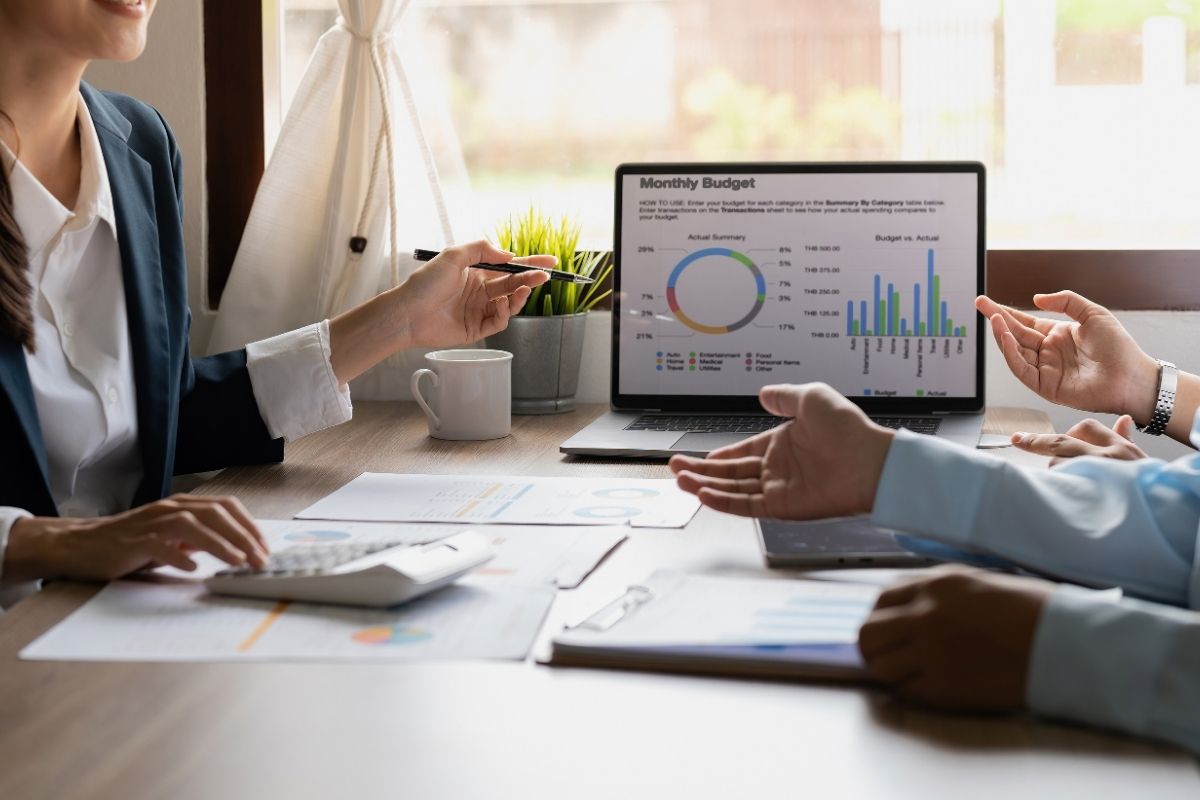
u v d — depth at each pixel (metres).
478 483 1.20
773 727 0.62
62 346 1.25
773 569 0.89
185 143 1.85
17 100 1.23
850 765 0.58
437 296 1.41
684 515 1.06
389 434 1.49
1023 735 0.62
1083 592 0.67
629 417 1.52
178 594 0.85
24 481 1.12
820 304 1.53
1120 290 1.73
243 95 1.85
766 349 1.53
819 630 0.72
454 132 1.87
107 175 1.30
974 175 1.51
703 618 0.75
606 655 0.71
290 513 1.10
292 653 0.73
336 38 1.73
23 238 1.16
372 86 1.74
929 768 0.58
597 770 0.58
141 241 1.31
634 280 1.55
